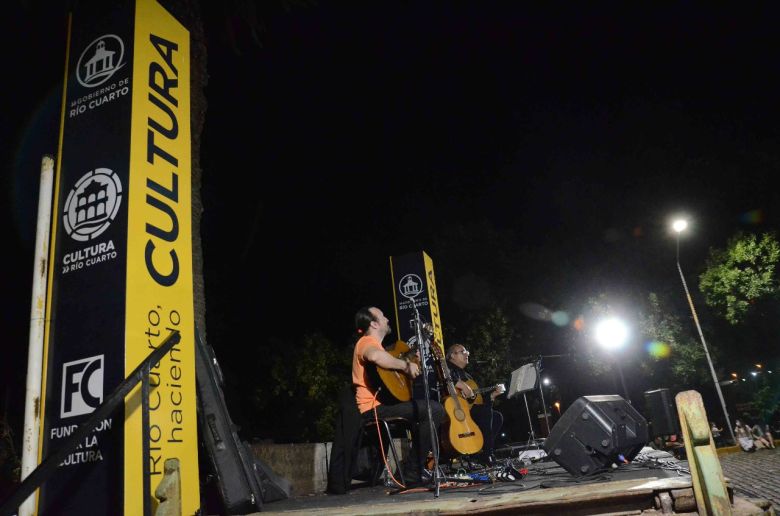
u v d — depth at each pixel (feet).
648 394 24.84
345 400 15.93
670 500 9.12
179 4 19.85
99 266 11.05
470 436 18.72
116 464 9.84
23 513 10.03
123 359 10.37
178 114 12.86
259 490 12.88
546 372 73.31
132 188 11.25
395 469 19.61
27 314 32.14
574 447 13.15
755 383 75.87
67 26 13.04
